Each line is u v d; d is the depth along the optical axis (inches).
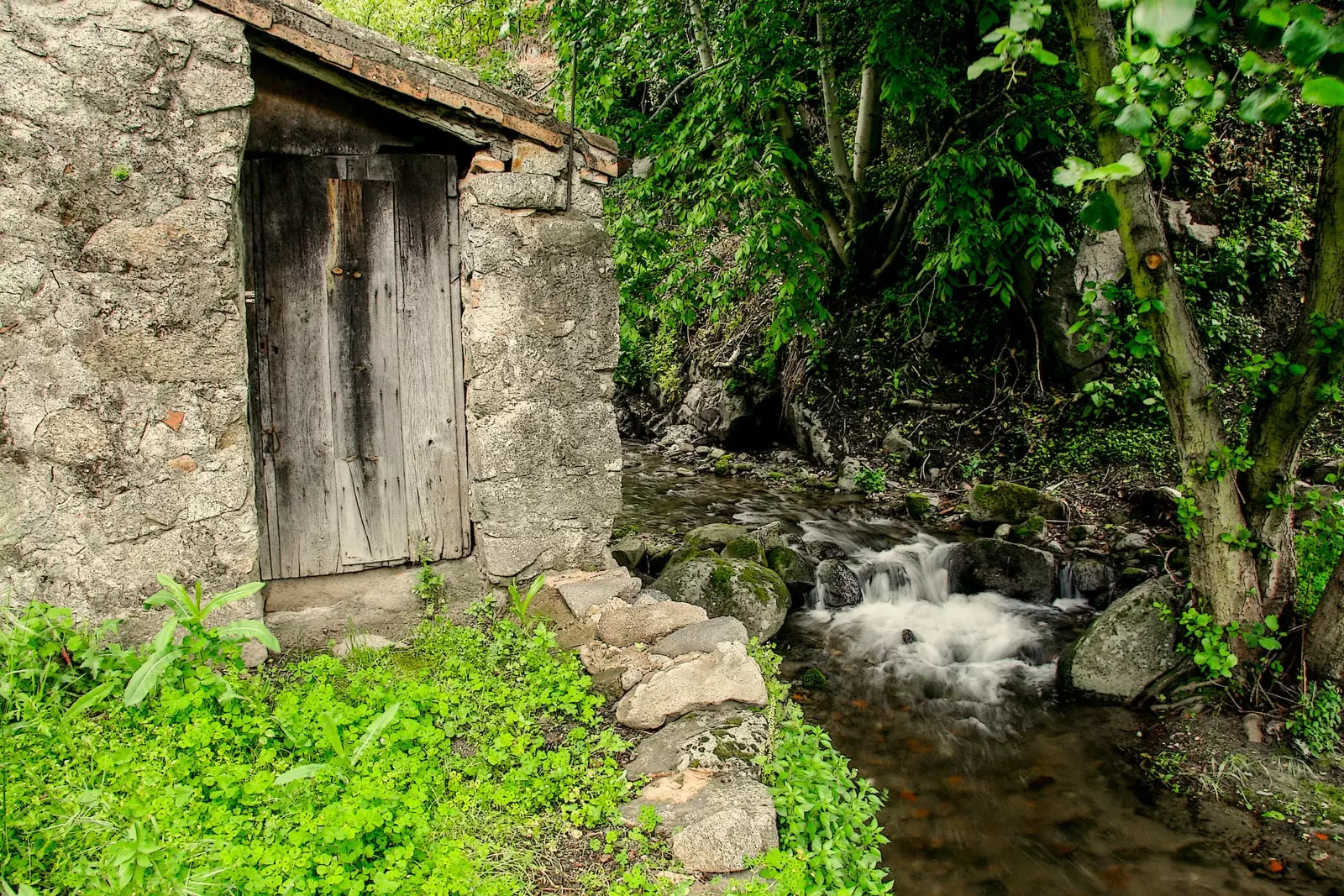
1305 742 182.7
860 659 243.4
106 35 136.9
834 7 329.7
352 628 167.8
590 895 108.7
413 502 183.2
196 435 149.9
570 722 148.5
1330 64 67.5
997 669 237.9
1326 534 211.3
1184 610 209.0
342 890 102.4
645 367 557.3
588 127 328.8
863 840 135.9
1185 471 194.9
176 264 145.0
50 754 119.1
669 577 247.3
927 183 377.1
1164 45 64.4
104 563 146.3
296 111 167.0
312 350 170.9
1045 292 378.3
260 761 121.7
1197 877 155.3
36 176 135.6
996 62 83.2
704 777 130.0
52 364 139.9
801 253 326.6
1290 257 380.5
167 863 97.1
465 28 392.8
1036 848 164.6
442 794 125.1
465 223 178.4
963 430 397.7
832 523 347.9
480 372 178.4
